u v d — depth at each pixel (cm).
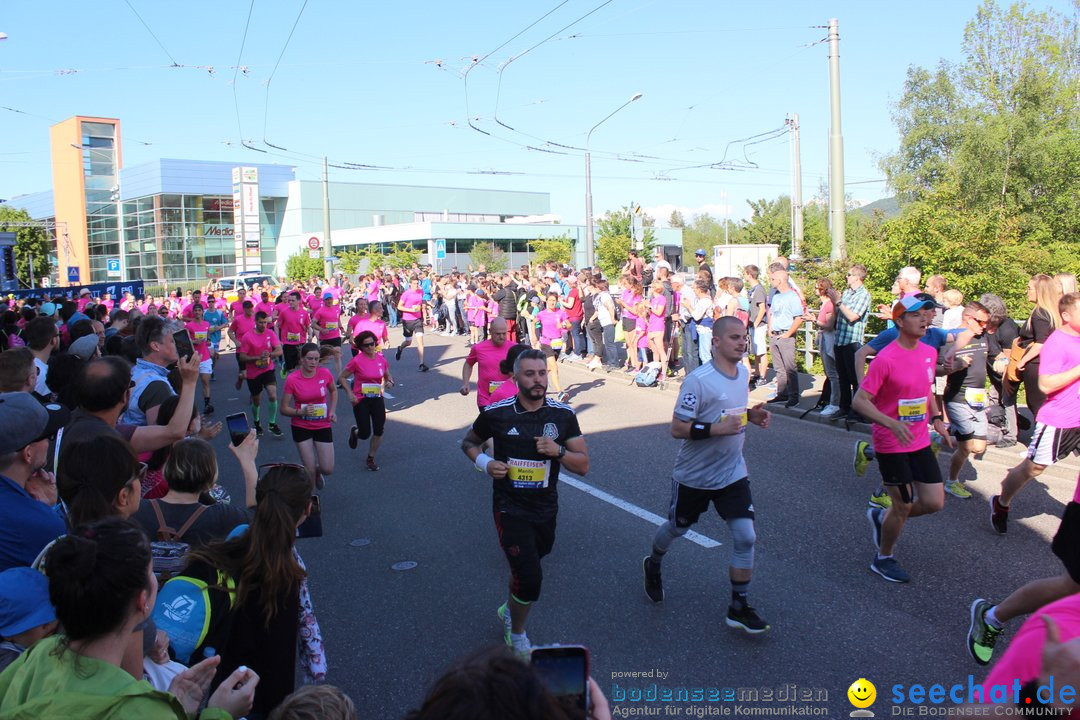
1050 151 2639
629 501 753
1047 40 2809
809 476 802
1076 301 543
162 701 220
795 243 2639
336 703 240
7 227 6062
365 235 6612
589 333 1603
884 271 1484
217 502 365
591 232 2697
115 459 321
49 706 208
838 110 1558
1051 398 569
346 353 2069
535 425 455
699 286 1254
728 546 630
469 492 812
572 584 567
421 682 443
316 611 542
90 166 6594
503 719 132
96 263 6694
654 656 461
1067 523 383
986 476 777
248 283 3953
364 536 694
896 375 514
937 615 496
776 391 1179
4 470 324
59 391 584
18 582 262
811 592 537
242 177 6138
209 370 1370
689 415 480
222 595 301
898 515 534
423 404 1335
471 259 5959
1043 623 186
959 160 2783
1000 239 1502
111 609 216
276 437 1129
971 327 693
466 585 576
